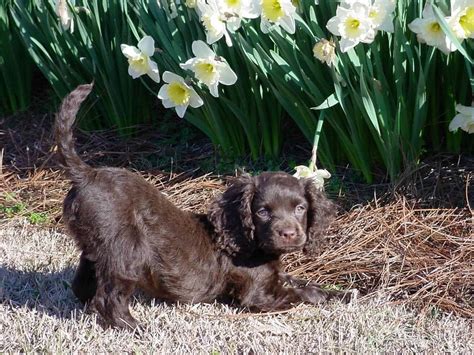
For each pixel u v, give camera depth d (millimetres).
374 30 1721
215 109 1980
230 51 1894
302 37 1835
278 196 1517
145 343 1430
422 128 1867
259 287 1554
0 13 2238
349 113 1833
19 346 1426
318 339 1439
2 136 2242
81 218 1447
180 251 1506
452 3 1679
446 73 1856
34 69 2420
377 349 1417
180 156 2094
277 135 2006
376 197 1847
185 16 1907
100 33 2039
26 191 2004
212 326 1479
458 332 1462
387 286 1602
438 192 1829
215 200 1558
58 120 1458
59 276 1643
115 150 2135
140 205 1472
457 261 1629
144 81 2117
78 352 1404
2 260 1711
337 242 1723
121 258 1443
